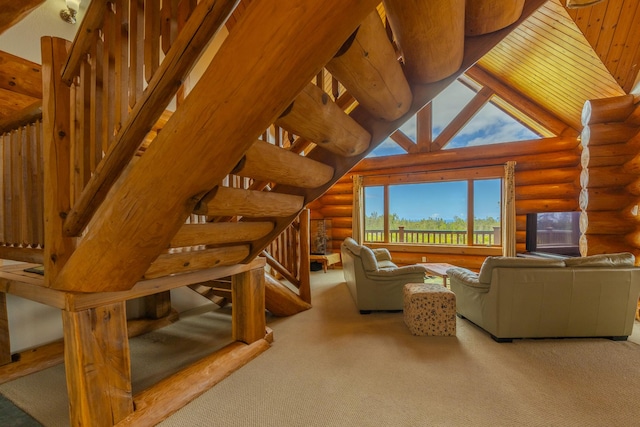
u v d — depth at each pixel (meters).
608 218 3.70
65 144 1.54
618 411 1.67
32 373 2.23
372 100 1.52
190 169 1.12
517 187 5.61
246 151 1.20
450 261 6.08
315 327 3.07
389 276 3.46
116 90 1.36
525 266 2.62
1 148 2.07
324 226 7.03
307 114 1.31
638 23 2.82
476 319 2.96
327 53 0.88
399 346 2.57
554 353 2.42
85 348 1.45
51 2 2.94
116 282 1.45
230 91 0.94
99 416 1.48
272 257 3.49
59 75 1.50
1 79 2.58
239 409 1.73
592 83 3.90
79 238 1.61
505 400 1.78
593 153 3.73
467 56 1.50
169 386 1.83
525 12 1.37
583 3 1.70
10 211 2.01
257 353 2.41
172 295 3.66
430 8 0.98
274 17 0.81
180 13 1.25
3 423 1.67
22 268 2.20
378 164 6.70
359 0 0.77
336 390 1.91
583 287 2.60
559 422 1.59
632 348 2.50
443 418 1.63
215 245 2.23
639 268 2.62
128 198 1.21
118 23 1.33
